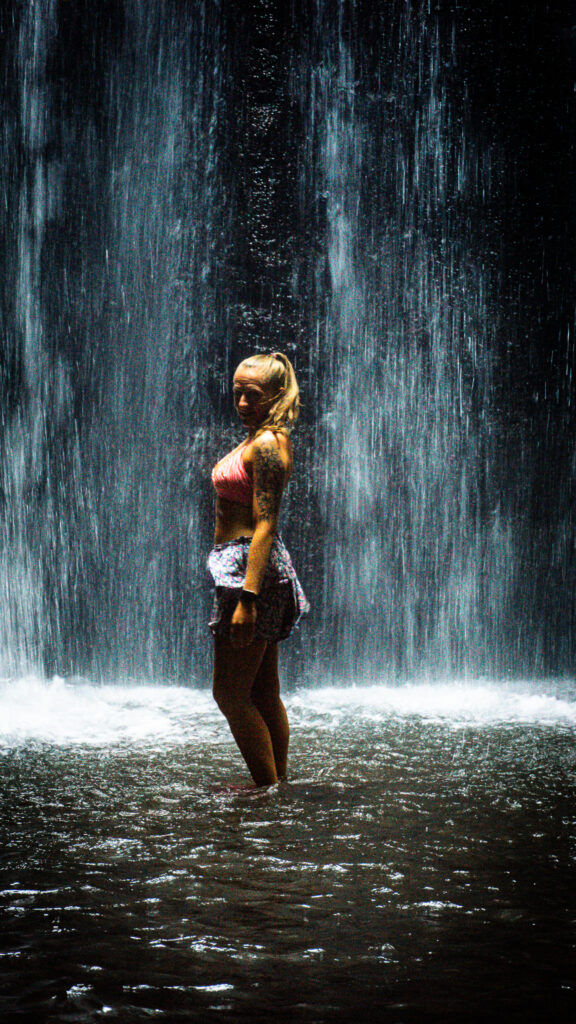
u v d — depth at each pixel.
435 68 7.21
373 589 7.00
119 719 5.11
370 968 1.96
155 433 6.94
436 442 7.19
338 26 7.05
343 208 7.03
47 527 7.06
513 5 7.32
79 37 7.04
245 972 1.94
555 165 7.42
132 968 1.95
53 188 7.08
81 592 7.00
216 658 3.54
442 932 2.14
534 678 7.21
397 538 7.08
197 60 6.93
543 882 2.47
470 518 7.26
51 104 7.08
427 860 2.65
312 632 6.77
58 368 7.08
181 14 6.94
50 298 7.08
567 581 7.50
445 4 7.22
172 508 6.88
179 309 6.91
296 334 6.89
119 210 7.03
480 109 7.29
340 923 2.19
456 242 7.25
